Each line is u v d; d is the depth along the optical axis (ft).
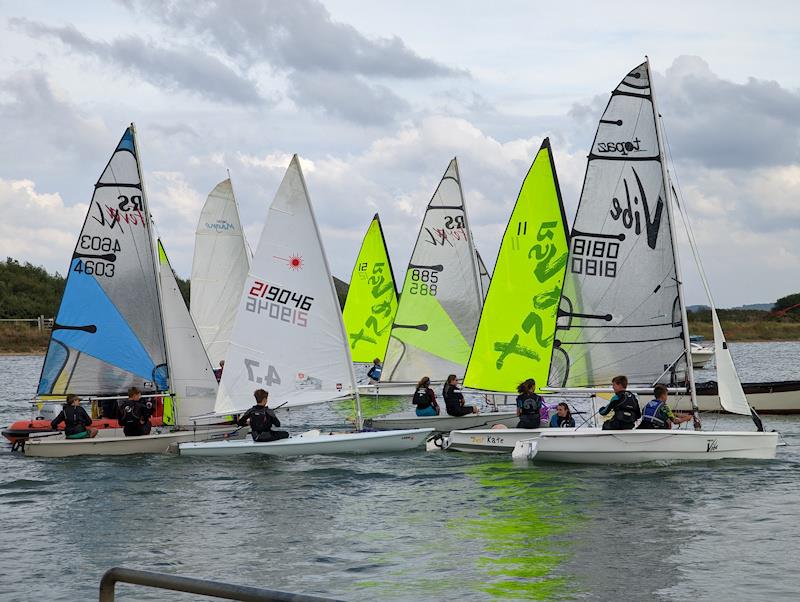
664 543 42.09
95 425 72.43
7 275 309.42
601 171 66.69
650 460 61.11
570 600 34.47
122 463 64.49
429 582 36.81
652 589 35.65
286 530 45.62
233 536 44.50
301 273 70.13
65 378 72.38
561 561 39.50
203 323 100.63
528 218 75.66
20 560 40.68
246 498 53.01
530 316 75.66
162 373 72.79
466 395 129.18
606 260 66.80
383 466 63.00
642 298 66.28
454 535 44.19
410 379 99.09
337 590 35.91
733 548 41.06
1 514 49.47
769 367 186.70
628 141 66.13
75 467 63.05
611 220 66.64
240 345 69.87
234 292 101.30
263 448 67.05
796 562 38.83
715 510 48.24
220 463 64.23
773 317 336.08
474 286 96.68
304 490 55.16
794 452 67.05
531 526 45.62
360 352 126.93
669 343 65.82
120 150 72.08
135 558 40.86
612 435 60.95
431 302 97.81
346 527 46.06
